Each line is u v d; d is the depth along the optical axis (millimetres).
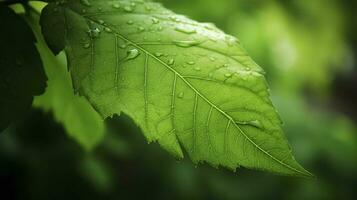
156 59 252
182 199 777
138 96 249
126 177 792
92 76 250
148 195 793
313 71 1048
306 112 915
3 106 259
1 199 630
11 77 261
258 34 903
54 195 665
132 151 733
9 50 262
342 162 857
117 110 248
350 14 948
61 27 257
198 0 761
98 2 264
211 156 245
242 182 861
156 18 262
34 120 635
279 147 242
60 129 655
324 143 854
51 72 303
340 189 891
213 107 247
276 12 876
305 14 904
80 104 329
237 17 828
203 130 247
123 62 252
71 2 262
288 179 894
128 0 268
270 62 956
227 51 255
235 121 245
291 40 944
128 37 255
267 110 245
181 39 256
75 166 662
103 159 700
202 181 788
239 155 244
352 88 2516
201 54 253
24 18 278
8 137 611
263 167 242
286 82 1002
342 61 1183
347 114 2254
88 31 256
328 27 955
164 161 765
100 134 348
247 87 247
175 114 248
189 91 249
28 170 640
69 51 253
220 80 249
